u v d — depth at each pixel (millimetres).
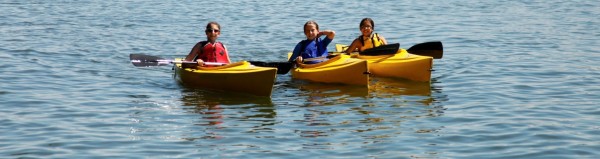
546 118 17641
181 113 18562
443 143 15672
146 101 19891
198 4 45250
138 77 23203
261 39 32781
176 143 15773
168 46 30812
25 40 30734
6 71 23641
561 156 14695
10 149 15172
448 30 35219
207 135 16422
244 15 40688
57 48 28797
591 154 14812
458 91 21203
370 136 16281
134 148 15367
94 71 24125
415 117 18062
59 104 19281
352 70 21922
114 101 19797
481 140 15852
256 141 15922
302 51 23641
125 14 40656
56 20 37781
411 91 21359
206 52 22188
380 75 23531
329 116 18250
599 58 26688
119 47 29906
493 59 26562
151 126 17188
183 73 22062
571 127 16781
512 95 20422
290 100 20188
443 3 46281
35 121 17469
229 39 32719
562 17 39938
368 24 24656
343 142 15820
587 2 46906
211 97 20484
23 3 44438
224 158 14695
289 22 38281
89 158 14648
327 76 22359
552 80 22484
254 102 19922
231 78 20797
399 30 35719
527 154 14820
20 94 20375
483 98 20125
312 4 45344
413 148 15336
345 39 33781
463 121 17516
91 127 17016
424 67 22609
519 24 37094
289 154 14938
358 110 18938
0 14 39594
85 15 39938
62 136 16172
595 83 22000
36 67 24500
